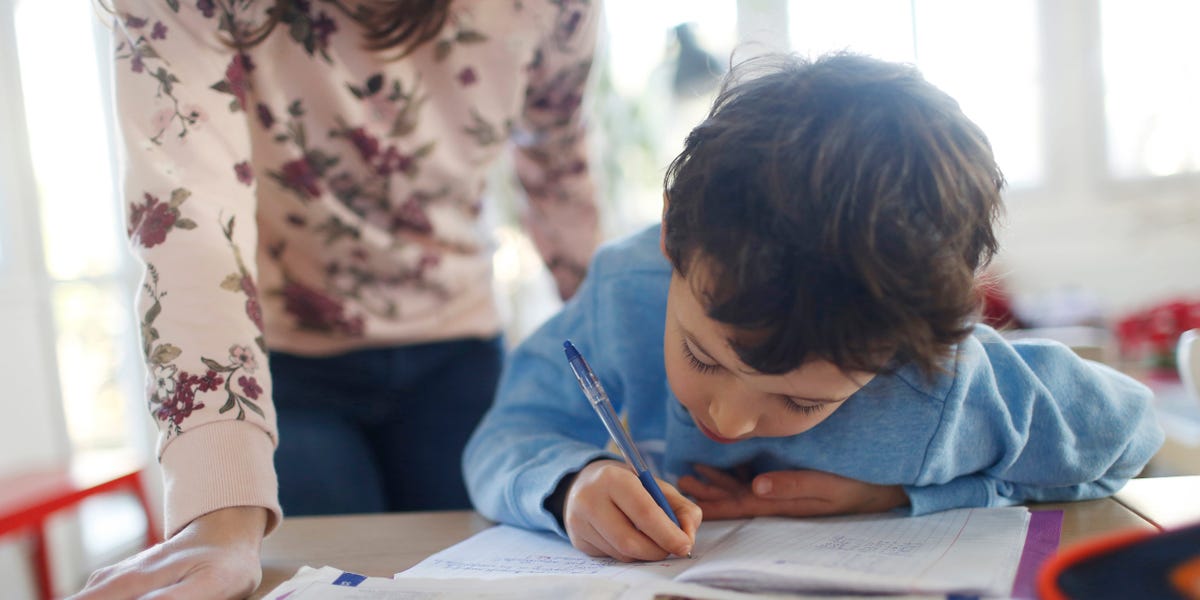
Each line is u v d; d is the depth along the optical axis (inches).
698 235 21.4
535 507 26.7
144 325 25.7
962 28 109.9
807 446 27.8
